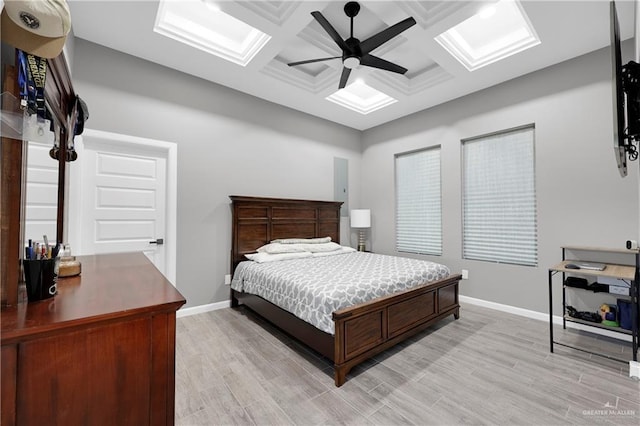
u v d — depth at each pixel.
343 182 5.23
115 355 0.88
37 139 1.08
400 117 4.87
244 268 3.43
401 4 2.38
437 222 4.43
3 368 0.72
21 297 0.98
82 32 2.68
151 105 3.17
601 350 2.50
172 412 0.98
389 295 2.44
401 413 1.73
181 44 2.88
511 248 3.58
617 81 1.55
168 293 1.09
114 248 2.98
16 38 0.91
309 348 2.57
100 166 2.92
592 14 2.39
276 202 4.13
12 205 0.92
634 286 2.25
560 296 3.13
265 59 3.12
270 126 4.21
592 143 2.93
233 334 2.86
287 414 1.73
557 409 1.76
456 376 2.12
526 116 3.39
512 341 2.71
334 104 4.36
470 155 4.02
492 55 3.12
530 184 3.43
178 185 3.34
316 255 3.94
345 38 3.04
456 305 3.27
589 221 2.94
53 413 0.78
